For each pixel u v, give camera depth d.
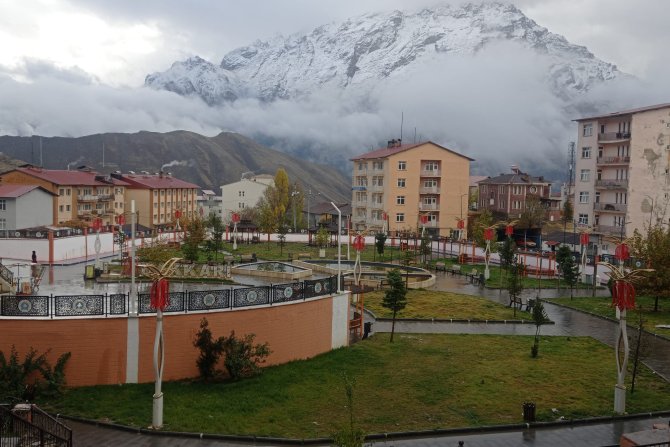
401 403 21.67
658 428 18.44
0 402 19.28
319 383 23.27
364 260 61.28
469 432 19.58
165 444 18.02
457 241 73.75
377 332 31.81
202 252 58.91
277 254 62.47
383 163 93.50
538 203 101.38
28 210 73.38
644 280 37.44
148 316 22.50
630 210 71.38
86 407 20.20
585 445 18.70
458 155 93.62
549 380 24.41
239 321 24.02
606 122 75.81
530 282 51.62
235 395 21.62
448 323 35.03
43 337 21.66
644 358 27.73
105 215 97.50
